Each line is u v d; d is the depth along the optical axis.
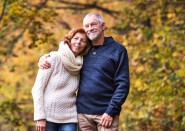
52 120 6.43
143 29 12.23
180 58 11.22
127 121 12.52
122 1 15.40
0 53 12.31
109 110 6.41
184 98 10.84
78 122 6.59
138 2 13.73
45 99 6.45
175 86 10.73
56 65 6.47
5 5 11.19
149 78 11.48
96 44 6.61
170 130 12.01
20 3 11.01
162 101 10.96
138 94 11.63
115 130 6.50
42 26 11.80
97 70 6.52
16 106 12.27
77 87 6.59
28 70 17.33
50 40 11.84
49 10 11.38
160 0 13.07
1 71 17.62
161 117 12.05
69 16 16.28
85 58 6.62
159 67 11.93
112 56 6.53
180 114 10.87
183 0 12.96
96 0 15.68
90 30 6.50
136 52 11.76
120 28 14.09
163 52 11.22
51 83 6.46
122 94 6.44
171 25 12.23
